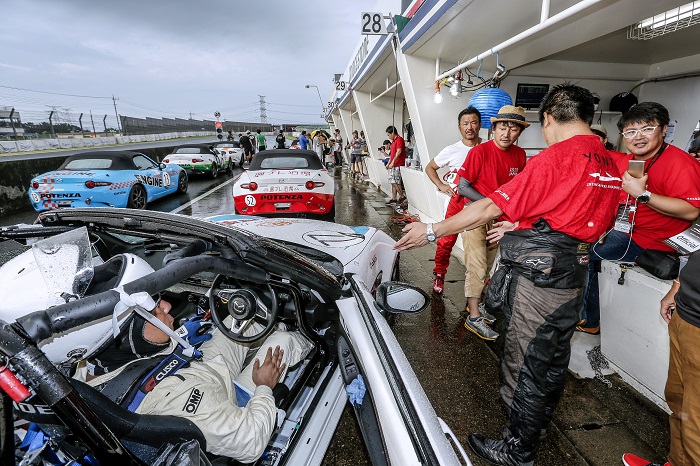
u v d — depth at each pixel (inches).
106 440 31.2
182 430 38.9
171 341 47.8
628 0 111.6
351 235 105.7
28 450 41.9
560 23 114.0
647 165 83.4
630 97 221.9
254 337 57.5
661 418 82.5
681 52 196.1
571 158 55.6
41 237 70.2
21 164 308.8
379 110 461.1
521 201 56.4
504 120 102.0
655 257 84.9
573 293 59.4
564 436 78.2
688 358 54.3
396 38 217.3
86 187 249.1
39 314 29.8
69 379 34.6
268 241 59.4
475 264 113.2
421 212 268.7
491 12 137.9
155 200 352.5
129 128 1290.6
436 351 109.5
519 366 63.1
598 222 56.9
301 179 216.5
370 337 53.3
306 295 68.3
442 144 223.3
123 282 39.0
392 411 43.5
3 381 27.0
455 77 174.1
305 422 56.0
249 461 46.9
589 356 103.8
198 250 53.4
